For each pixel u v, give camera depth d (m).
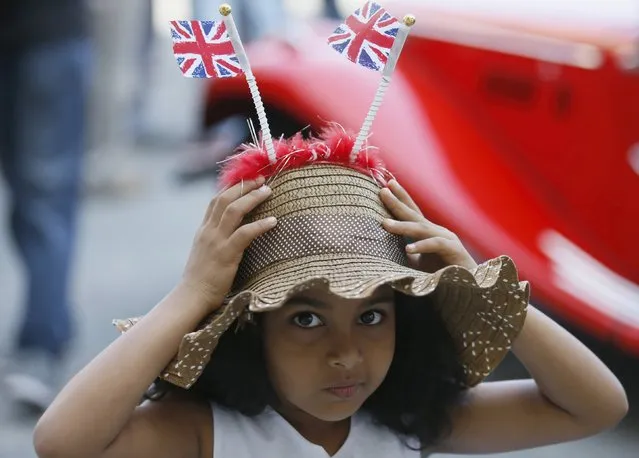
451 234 2.23
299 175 2.16
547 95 4.19
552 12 4.36
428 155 3.93
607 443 4.16
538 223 4.04
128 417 2.12
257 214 2.16
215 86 4.31
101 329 5.40
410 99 4.14
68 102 4.50
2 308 5.71
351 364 2.15
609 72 4.07
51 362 4.51
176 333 2.11
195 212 8.41
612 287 3.94
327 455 2.32
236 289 2.18
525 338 2.33
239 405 2.28
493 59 4.28
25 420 4.39
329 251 2.10
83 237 7.44
